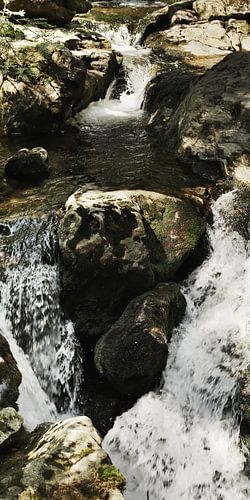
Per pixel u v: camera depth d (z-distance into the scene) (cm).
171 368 470
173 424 441
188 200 571
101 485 294
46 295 497
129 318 467
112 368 448
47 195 582
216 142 652
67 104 796
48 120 781
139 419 440
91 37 1007
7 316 488
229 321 489
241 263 538
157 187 593
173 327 493
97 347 468
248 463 405
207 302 522
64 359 491
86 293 496
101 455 309
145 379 445
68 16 1016
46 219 527
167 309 477
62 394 480
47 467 299
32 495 284
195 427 442
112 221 488
